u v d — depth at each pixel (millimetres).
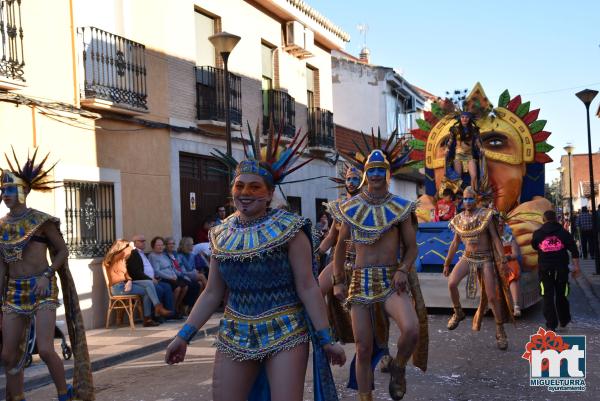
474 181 12109
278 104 18953
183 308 12766
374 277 5422
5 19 10047
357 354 5422
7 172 6059
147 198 13305
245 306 3711
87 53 11938
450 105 13547
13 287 5938
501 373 7016
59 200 10984
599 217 22719
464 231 8500
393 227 5480
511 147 12953
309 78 22156
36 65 10703
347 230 5602
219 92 15930
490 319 11047
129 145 12844
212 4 16078
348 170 7113
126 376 7816
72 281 6262
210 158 15797
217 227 3902
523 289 11227
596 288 15469
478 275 8562
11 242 5883
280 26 19656
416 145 13930
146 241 13203
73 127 11422
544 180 13242
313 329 3682
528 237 11641
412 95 35875
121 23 12922
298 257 3684
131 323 11109
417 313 5746
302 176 20812
